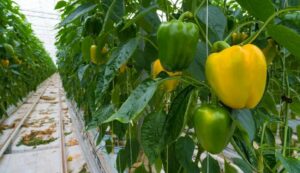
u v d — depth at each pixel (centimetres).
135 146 67
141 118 67
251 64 29
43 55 606
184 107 37
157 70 48
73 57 131
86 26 72
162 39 33
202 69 38
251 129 37
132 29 61
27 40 261
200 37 44
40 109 371
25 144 203
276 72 65
